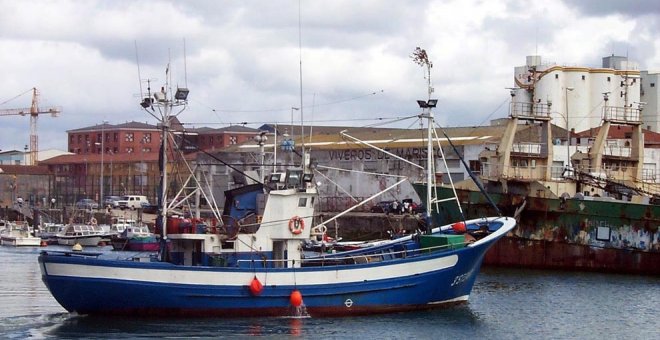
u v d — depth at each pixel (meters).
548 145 73.38
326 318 41.84
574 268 65.31
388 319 42.41
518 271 65.19
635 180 73.75
